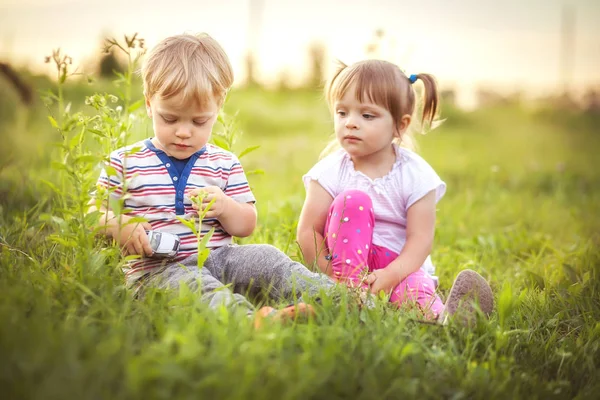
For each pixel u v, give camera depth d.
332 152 3.04
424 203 2.78
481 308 2.32
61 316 1.91
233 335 1.80
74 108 7.20
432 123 2.97
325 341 1.83
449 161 9.02
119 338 1.68
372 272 2.62
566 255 3.51
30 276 2.15
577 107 18.12
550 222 4.83
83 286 2.00
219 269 2.49
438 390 1.77
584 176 7.89
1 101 6.59
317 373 1.64
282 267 2.38
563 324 2.51
